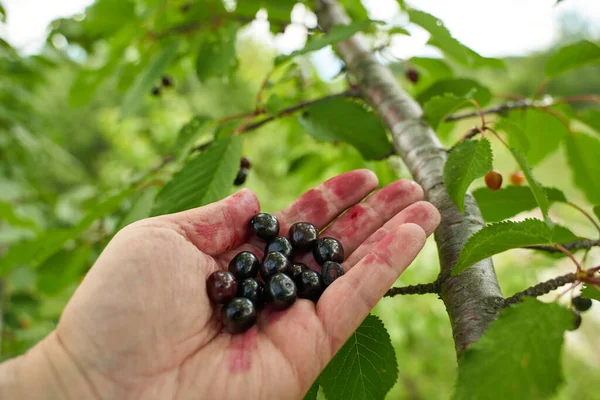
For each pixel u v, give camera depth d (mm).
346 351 188
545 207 168
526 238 159
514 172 296
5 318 463
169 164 285
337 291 183
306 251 226
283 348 180
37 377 164
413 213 199
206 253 215
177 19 331
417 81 351
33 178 534
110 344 170
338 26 249
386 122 260
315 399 187
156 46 326
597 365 616
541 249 198
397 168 372
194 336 186
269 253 211
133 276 180
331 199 238
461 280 175
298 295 203
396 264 184
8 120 464
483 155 187
